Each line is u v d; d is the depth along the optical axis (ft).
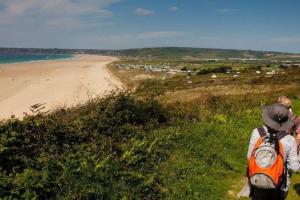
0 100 210.38
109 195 21.63
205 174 28.32
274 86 169.37
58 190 20.74
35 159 22.89
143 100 37.83
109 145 27.55
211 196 25.76
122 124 32.19
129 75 472.44
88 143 27.37
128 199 22.26
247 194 26.27
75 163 22.99
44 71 482.69
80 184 21.18
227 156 32.60
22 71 471.62
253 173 16.80
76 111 33.35
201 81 269.23
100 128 29.99
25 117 27.09
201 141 33.99
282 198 17.84
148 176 25.25
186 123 38.47
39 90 262.06
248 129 42.47
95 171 22.39
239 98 65.31
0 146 22.17
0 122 25.53
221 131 38.40
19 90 260.01
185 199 24.64
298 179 29.78
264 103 59.88
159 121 37.24
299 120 26.81
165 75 470.80
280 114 17.17
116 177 23.75
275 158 16.57
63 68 568.82
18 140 23.52
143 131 32.30
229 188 27.71
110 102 33.71
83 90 270.87
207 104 55.01
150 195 23.72
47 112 31.09
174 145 31.71
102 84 330.13
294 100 77.20
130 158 26.16
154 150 28.96
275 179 16.44
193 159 30.27
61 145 26.11
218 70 406.00
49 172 21.26
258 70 371.15
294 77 206.90
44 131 26.35
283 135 17.21
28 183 19.72
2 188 19.16
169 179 25.99
